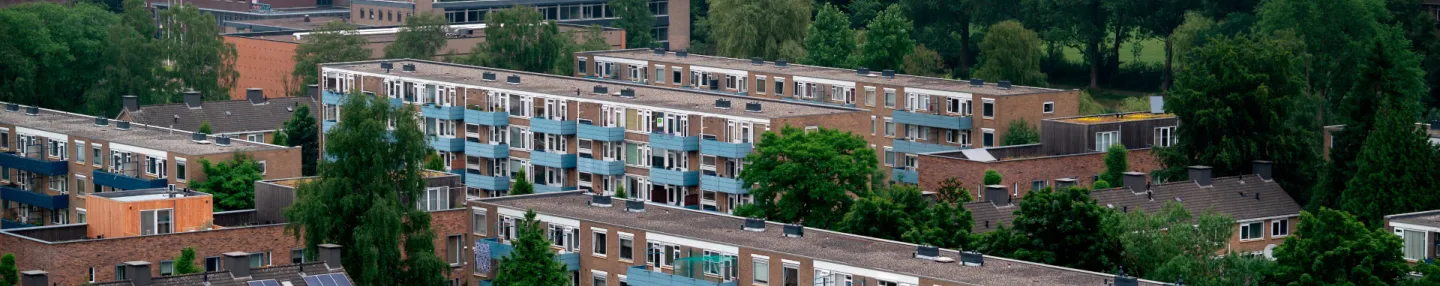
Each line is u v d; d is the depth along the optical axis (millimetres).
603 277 155875
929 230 156625
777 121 195500
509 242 161625
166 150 192875
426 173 180125
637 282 151750
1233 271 143625
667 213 160000
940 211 160375
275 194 169125
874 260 138000
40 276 136125
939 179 193750
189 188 184750
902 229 161000
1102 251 148375
